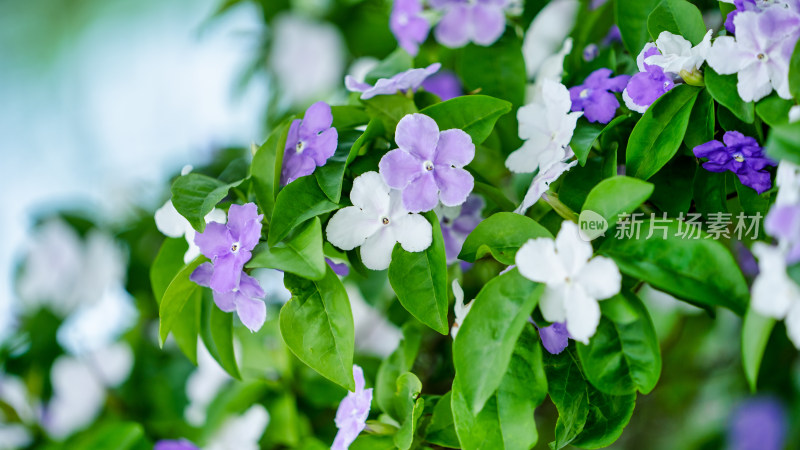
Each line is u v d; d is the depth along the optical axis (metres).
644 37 0.94
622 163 0.92
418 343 0.96
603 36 1.02
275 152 0.92
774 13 0.86
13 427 1.12
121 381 1.14
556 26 1.11
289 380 1.03
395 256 0.89
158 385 1.13
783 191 0.83
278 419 1.02
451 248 0.94
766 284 0.82
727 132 0.87
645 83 0.89
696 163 0.91
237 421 1.04
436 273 0.89
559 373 0.89
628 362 0.86
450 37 1.00
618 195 0.86
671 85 0.89
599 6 1.02
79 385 1.14
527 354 0.88
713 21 0.96
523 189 0.96
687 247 0.86
